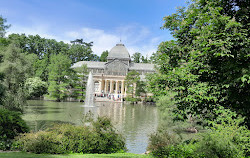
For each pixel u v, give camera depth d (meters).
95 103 55.72
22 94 21.47
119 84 100.00
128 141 16.33
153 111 40.31
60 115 27.52
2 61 21.86
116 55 95.06
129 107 48.38
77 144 9.84
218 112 8.26
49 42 101.06
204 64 8.44
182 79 8.05
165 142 9.98
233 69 7.49
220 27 7.80
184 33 9.69
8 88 20.59
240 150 7.27
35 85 29.72
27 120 22.28
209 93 8.39
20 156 7.70
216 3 8.69
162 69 10.19
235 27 7.55
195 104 8.90
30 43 95.75
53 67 60.62
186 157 7.41
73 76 65.50
